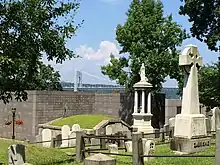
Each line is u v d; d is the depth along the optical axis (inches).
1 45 521.7
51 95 1488.7
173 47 1636.3
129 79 1637.6
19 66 531.5
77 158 672.4
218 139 459.5
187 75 762.2
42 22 553.3
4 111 1517.0
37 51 555.5
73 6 581.0
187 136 730.2
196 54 768.9
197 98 763.4
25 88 563.2
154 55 1594.5
